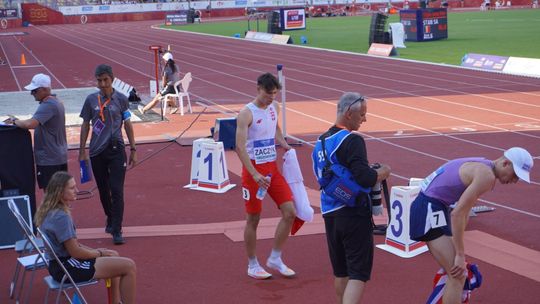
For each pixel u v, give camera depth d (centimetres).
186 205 1090
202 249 872
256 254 847
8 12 8575
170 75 2066
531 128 1739
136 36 6106
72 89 2688
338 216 598
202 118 2005
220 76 3120
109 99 902
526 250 841
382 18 4028
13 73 3544
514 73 2844
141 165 1401
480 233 909
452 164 600
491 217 998
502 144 1558
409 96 2342
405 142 1605
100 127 898
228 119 1517
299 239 900
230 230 944
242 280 763
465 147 1535
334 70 3186
